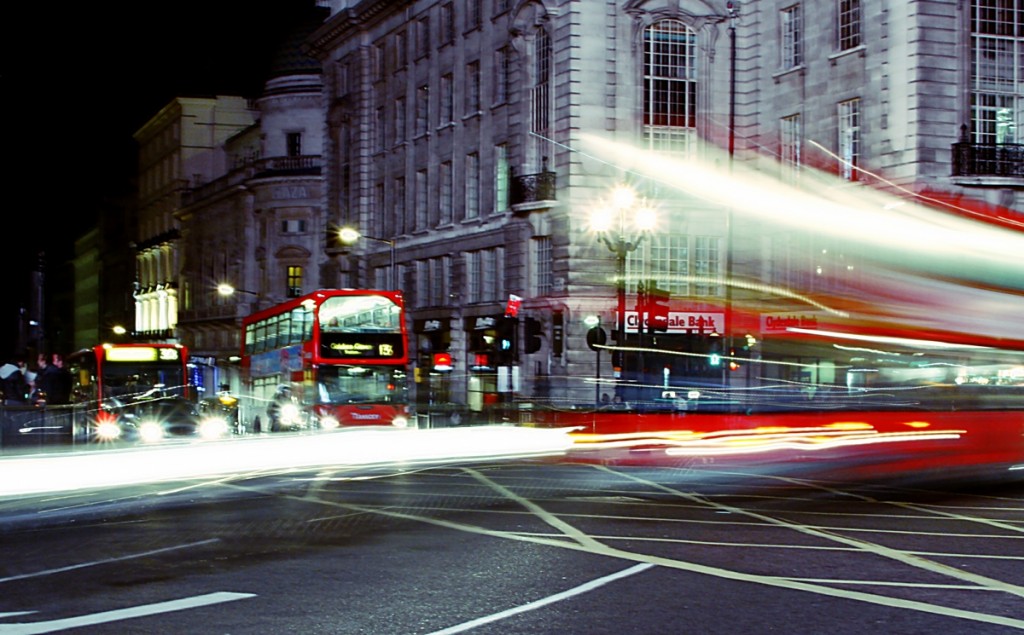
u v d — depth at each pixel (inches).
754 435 1200.2
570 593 422.3
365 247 2861.7
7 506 754.8
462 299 2417.6
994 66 1788.9
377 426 1604.3
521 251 2165.4
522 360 2140.7
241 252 3619.6
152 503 753.0
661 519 641.6
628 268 2028.8
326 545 542.3
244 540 560.1
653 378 1955.0
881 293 1424.7
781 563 489.7
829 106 1915.6
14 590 432.1
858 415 1159.6
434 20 2551.7
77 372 1836.9
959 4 1761.8
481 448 1242.6
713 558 502.6
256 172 3545.8
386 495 790.5
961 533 585.6
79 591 428.8
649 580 449.1
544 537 568.1
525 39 2165.4
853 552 521.0
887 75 1800.0
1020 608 398.6
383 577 455.8
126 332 4901.6
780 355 1891.0
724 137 2075.5
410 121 2659.9
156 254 4594.0
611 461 1159.0
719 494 788.0
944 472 976.9
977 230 1206.9
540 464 1125.7
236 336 3627.0
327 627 366.3
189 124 4222.4
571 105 2033.7
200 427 1579.7
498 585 438.6
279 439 1085.1
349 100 2935.5
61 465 837.8
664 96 2076.8
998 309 1149.1
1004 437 1050.1
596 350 1877.5
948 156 1745.8
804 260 1849.2
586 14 2036.2
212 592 425.1
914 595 421.1
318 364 1603.1
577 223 2021.4
